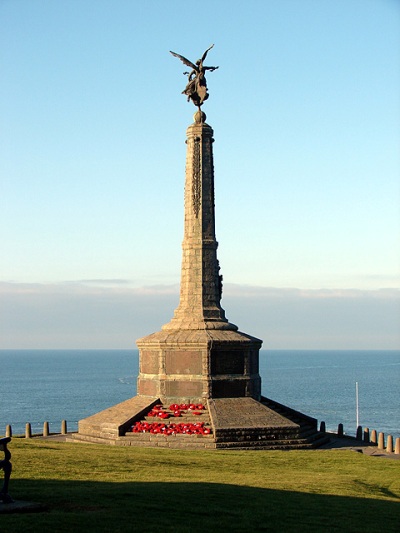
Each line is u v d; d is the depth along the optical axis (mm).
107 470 41438
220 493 35438
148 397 64375
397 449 58000
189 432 57594
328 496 37000
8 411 168750
